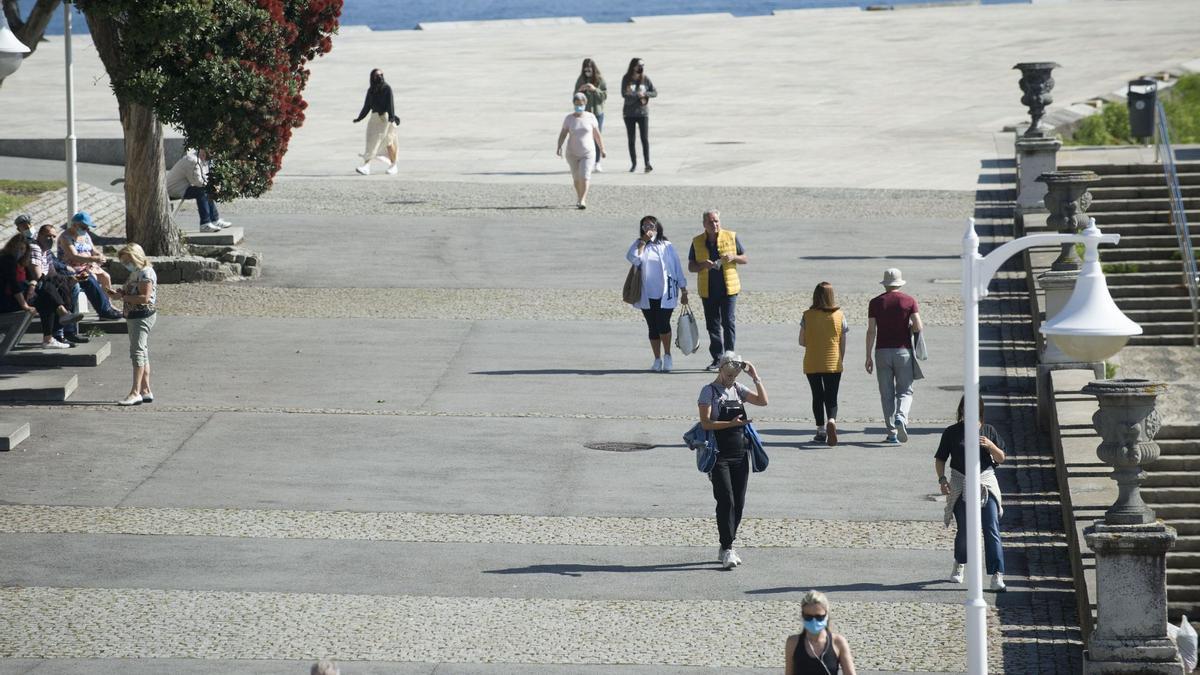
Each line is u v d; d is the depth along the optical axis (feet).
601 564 192.95
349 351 295.89
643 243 279.90
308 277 354.13
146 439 242.37
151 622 174.70
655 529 205.26
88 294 311.06
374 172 487.61
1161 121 338.95
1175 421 216.13
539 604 180.24
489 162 503.20
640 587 185.37
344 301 333.21
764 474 226.79
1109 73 636.89
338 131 574.97
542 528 205.46
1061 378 244.42
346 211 424.46
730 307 281.33
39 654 165.58
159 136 355.15
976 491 144.25
